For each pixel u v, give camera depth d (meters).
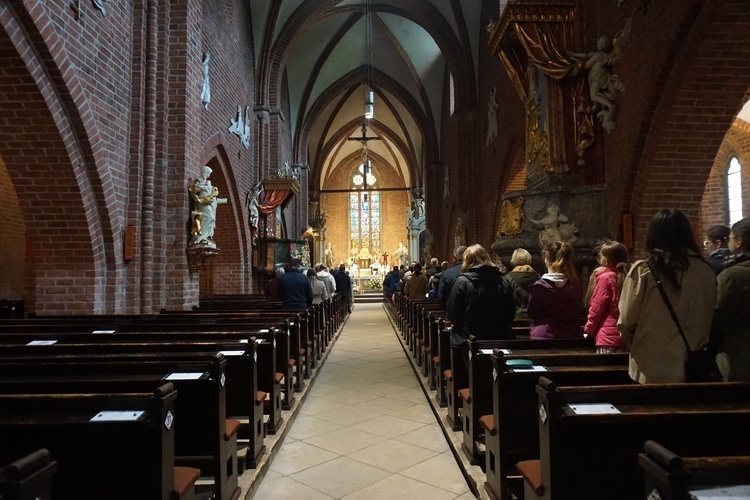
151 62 7.55
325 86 24.20
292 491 3.65
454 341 4.47
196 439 3.02
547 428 2.20
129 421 2.12
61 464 2.19
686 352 2.55
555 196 8.37
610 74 8.03
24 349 3.86
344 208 38.94
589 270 8.20
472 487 3.59
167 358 3.52
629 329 2.68
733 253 3.12
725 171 12.72
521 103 12.09
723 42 5.86
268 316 6.46
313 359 7.88
